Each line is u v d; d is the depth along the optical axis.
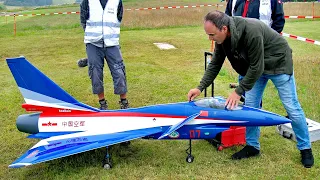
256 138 4.15
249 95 4.07
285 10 21.36
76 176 3.80
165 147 4.50
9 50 11.30
